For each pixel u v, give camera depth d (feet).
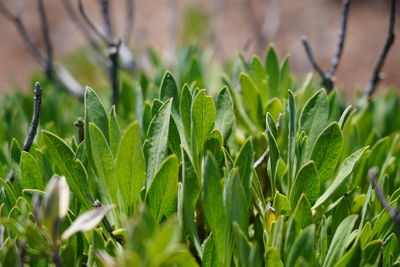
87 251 1.59
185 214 1.53
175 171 1.51
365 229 1.55
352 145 1.84
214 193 1.48
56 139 1.59
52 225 1.40
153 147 1.58
